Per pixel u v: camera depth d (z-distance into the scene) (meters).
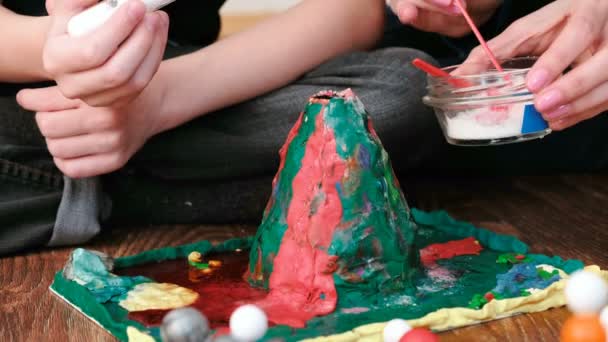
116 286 1.18
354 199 1.09
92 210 1.47
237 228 1.62
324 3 1.62
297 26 1.58
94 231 1.47
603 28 1.17
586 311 0.84
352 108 1.12
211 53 1.51
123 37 1.15
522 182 1.93
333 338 0.95
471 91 1.14
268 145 1.53
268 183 1.59
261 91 1.53
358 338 0.96
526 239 1.45
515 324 1.05
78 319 1.12
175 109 1.46
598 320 0.83
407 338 0.85
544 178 1.96
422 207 1.71
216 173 1.56
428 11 1.55
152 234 1.58
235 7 4.25
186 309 0.81
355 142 1.10
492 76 1.13
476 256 1.29
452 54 1.92
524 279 1.16
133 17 1.14
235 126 1.54
